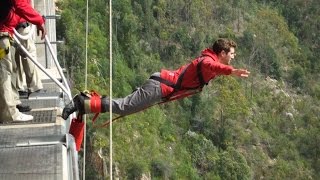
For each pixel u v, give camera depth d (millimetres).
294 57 105625
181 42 83375
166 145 67812
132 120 62688
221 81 81812
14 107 6543
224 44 6199
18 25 6812
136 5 78062
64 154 5734
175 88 6148
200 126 74750
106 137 50000
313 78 103750
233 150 74125
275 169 78312
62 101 7617
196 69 6066
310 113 92438
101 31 61969
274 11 110250
